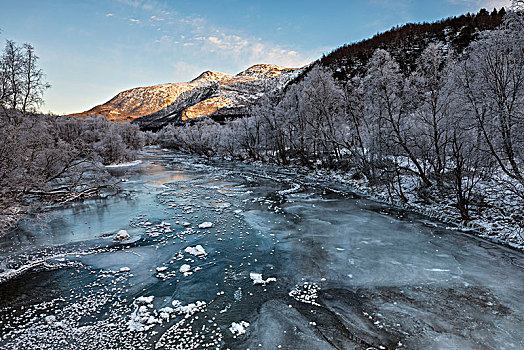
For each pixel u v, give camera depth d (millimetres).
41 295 11445
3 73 15562
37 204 19531
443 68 21953
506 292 11031
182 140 93500
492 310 9945
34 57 16578
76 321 9727
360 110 32469
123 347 8430
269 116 49000
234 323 9289
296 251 15227
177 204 26141
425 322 9391
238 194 29656
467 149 20531
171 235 18047
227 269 13406
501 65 17391
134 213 23422
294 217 21156
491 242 15781
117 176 43000
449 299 10648
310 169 42719
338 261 13930
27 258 14906
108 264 14109
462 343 8414
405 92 24906
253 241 16797
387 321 9477
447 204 21547
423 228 18266
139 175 44625
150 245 16500
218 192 30891
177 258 14688
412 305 10328
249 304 10602
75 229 19609
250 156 62625
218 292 11445
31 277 12922
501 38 17188
